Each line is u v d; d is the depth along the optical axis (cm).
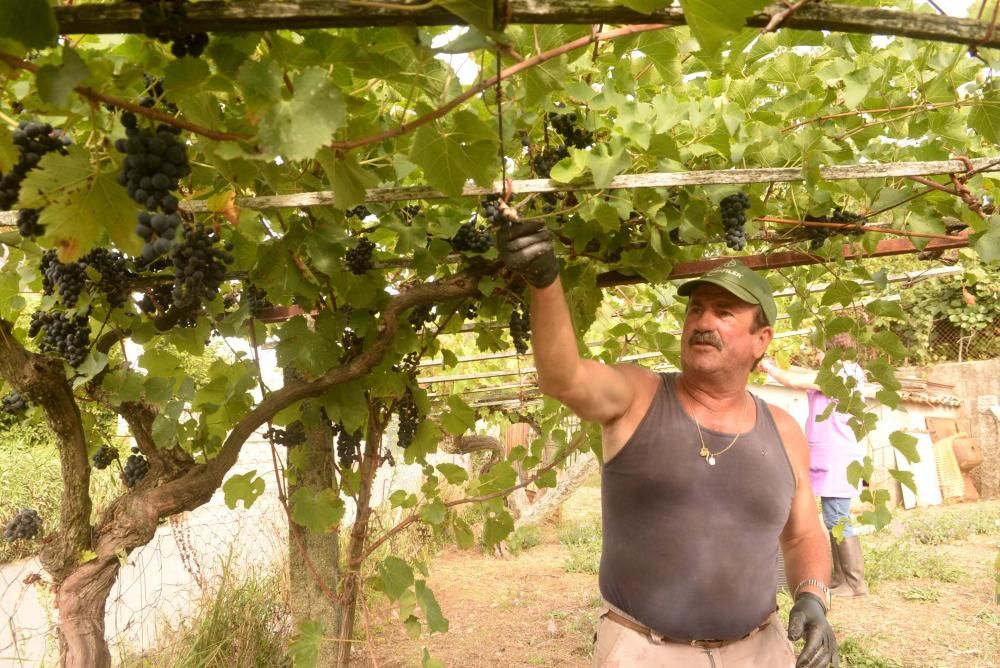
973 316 1317
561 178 188
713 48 113
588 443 353
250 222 202
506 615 612
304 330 238
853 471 342
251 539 542
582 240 254
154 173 128
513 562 794
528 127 229
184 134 165
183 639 410
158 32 109
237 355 274
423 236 242
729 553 234
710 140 225
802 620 249
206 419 269
